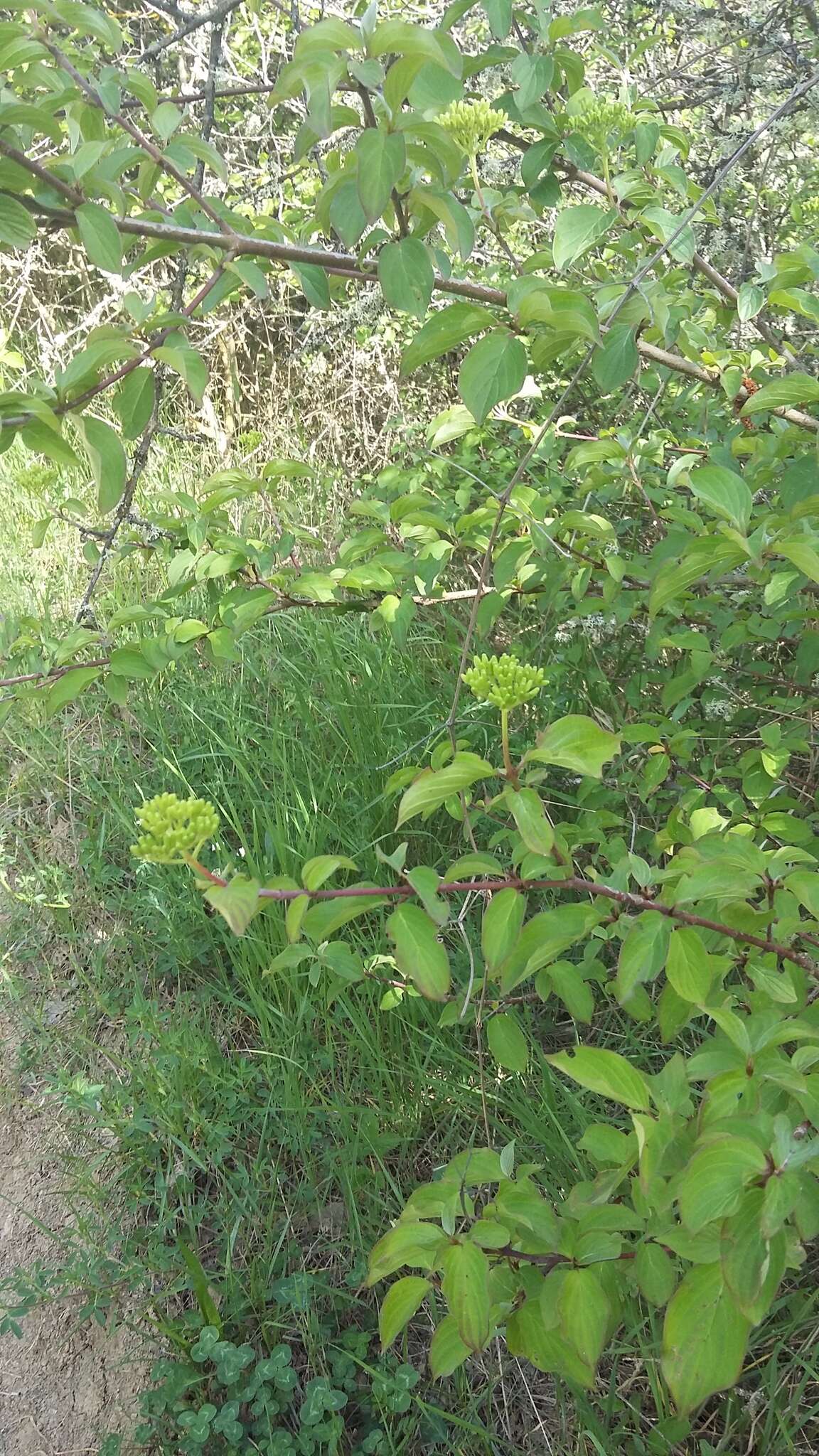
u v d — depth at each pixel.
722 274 3.09
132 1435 2.08
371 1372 1.93
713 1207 0.97
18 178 1.44
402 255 1.52
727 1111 1.12
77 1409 2.15
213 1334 2.03
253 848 2.82
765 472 2.02
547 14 1.87
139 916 2.92
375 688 3.29
